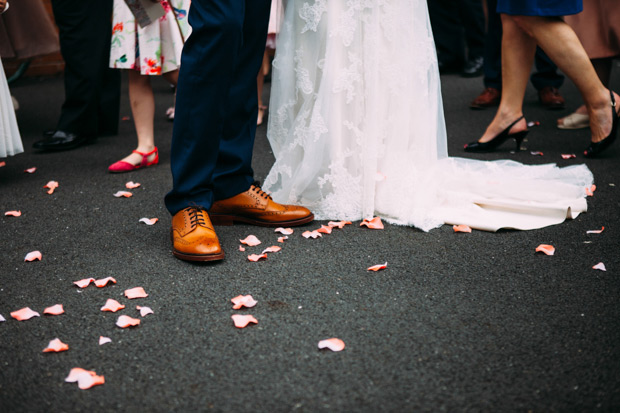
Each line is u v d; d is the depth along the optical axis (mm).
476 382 1365
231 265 2010
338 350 1494
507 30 3279
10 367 1463
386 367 1427
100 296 1817
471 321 1626
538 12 3002
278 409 1289
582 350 1480
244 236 2275
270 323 1635
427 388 1348
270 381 1384
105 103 4125
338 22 2279
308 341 1544
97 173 3271
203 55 1928
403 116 2354
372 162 2348
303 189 2488
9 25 4262
